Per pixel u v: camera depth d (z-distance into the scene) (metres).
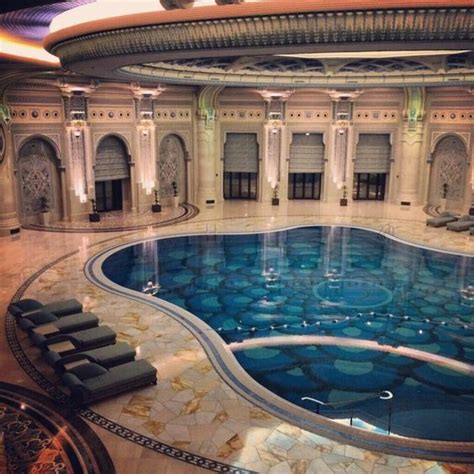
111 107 18.30
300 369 8.57
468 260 14.00
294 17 5.10
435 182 20.56
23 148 16.69
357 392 7.93
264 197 21.33
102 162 18.59
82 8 6.44
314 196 22.06
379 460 6.02
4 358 8.30
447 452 6.22
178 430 6.54
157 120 19.48
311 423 6.75
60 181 17.69
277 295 11.64
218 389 7.53
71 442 6.29
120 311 10.38
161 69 10.71
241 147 21.28
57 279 12.20
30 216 17.25
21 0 3.85
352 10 4.93
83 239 15.63
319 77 13.26
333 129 20.67
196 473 5.78
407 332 9.93
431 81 12.98
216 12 5.22
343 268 13.45
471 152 19.09
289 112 20.73
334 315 10.64
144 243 15.41
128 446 6.22
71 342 8.34
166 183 20.45
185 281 12.41
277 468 5.87
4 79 13.59
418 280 12.59
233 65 10.76
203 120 20.34
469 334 9.84
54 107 17.02
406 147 20.28
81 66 7.51
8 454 6.06
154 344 8.95
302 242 15.77
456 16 4.89
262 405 7.15
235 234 16.52
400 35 5.11
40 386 7.51
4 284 11.77
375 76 13.24
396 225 17.67
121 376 7.31
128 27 5.82
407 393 7.92
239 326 10.08
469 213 18.89
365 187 22.06
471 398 7.80
